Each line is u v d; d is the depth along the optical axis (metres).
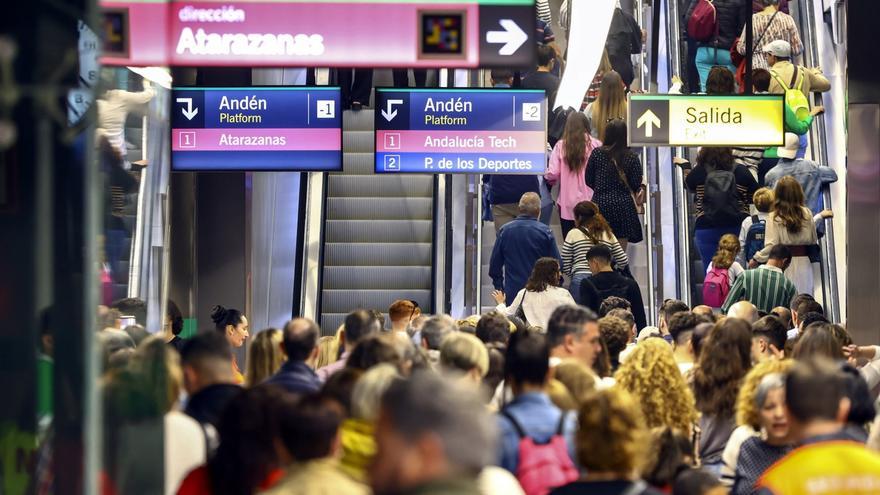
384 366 10.02
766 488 9.24
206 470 9.34
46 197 9.08
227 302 24.55
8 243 9.01
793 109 28.91
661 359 13.05
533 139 23.30
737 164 29.58
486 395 13.75
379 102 23.30
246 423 9.23
